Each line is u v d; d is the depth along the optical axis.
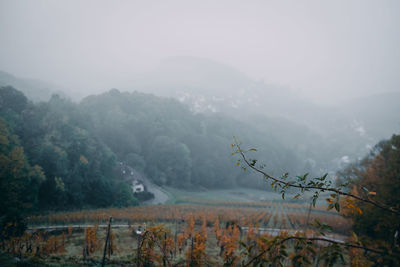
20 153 53.81
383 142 43.16
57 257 20.95
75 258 21.33
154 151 124.75
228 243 22.33
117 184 83.50
